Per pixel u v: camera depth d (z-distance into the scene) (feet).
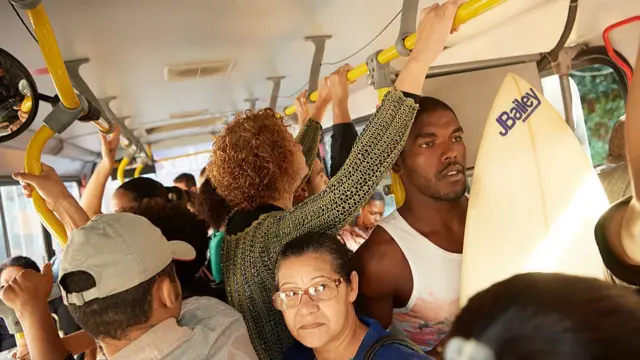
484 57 8.95
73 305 3.48
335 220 4.20
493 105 4.94
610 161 6.89
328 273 3.71
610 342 1.24
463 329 1.49
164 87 10.68
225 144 4.65
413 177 4.81
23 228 14.90
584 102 8.79
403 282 4.71
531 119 4.94
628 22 7.60
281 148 4.66
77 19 5.77
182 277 5.15
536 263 4.63
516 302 1.42
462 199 5.03
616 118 8.65
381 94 5.64
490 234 4.65
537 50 8.48
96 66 7.93
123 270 3.44
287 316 3.80
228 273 4.62
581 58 8.39
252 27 7.34
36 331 4.05
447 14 4.24
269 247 4.34
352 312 3.87
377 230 4.89
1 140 4.59
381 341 3.56
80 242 3.51
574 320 1.30
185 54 8.32
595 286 1.41
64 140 15.03
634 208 2.55
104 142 7.02
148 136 18.76
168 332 3.57
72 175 18.72
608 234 2.79
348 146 6.67
